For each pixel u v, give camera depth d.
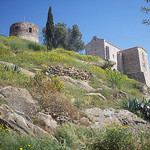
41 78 8.98
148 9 8.55
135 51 37.22
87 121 6.92
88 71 16.09
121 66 37.91
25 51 17.28
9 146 3.44
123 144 4.89
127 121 7.75
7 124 4.48
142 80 33.09
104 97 10.86
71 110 7.09
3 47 16.59
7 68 10.13
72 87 11.12
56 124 6.03
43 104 6.84
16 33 28.36
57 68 13.84
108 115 8.00
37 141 4.16
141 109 9.53
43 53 17.81
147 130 7.00
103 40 37.69
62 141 4.97
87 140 5.34
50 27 22.42
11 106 5.93
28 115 6.03
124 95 12.52
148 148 5.03
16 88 7.04
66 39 40.16
